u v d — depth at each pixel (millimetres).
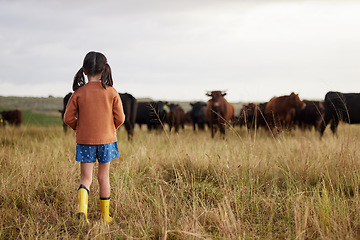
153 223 2852
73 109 2742
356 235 2533
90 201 3459
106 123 2781
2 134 8711
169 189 3791
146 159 4855
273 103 10445
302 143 5664
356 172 3893
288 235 2615
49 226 2898
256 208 3186
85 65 2771
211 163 4578
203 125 15664
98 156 2812
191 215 2930
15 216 2947
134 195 3479
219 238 2512
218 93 10672
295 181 3975
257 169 4242
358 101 9484
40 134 9109
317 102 12414
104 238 2510
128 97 9539
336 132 8977
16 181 3809
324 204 2926
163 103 13219
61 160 4707
